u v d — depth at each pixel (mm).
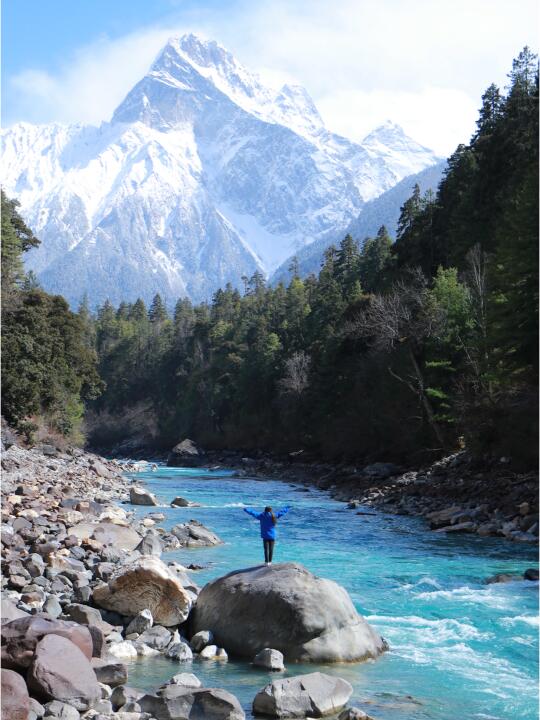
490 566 23109
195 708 10352
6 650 10664
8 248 78375
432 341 59281
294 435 96875
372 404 70062
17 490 31406
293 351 111562
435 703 11461
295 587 14094
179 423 143250
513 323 44906
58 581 16516
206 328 164875
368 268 121188
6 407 64125
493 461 43656
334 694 11180
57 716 9648
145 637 14023
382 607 17688
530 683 12430
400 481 48281
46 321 73250
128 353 180750
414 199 114750
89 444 162625
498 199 76875
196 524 29500
